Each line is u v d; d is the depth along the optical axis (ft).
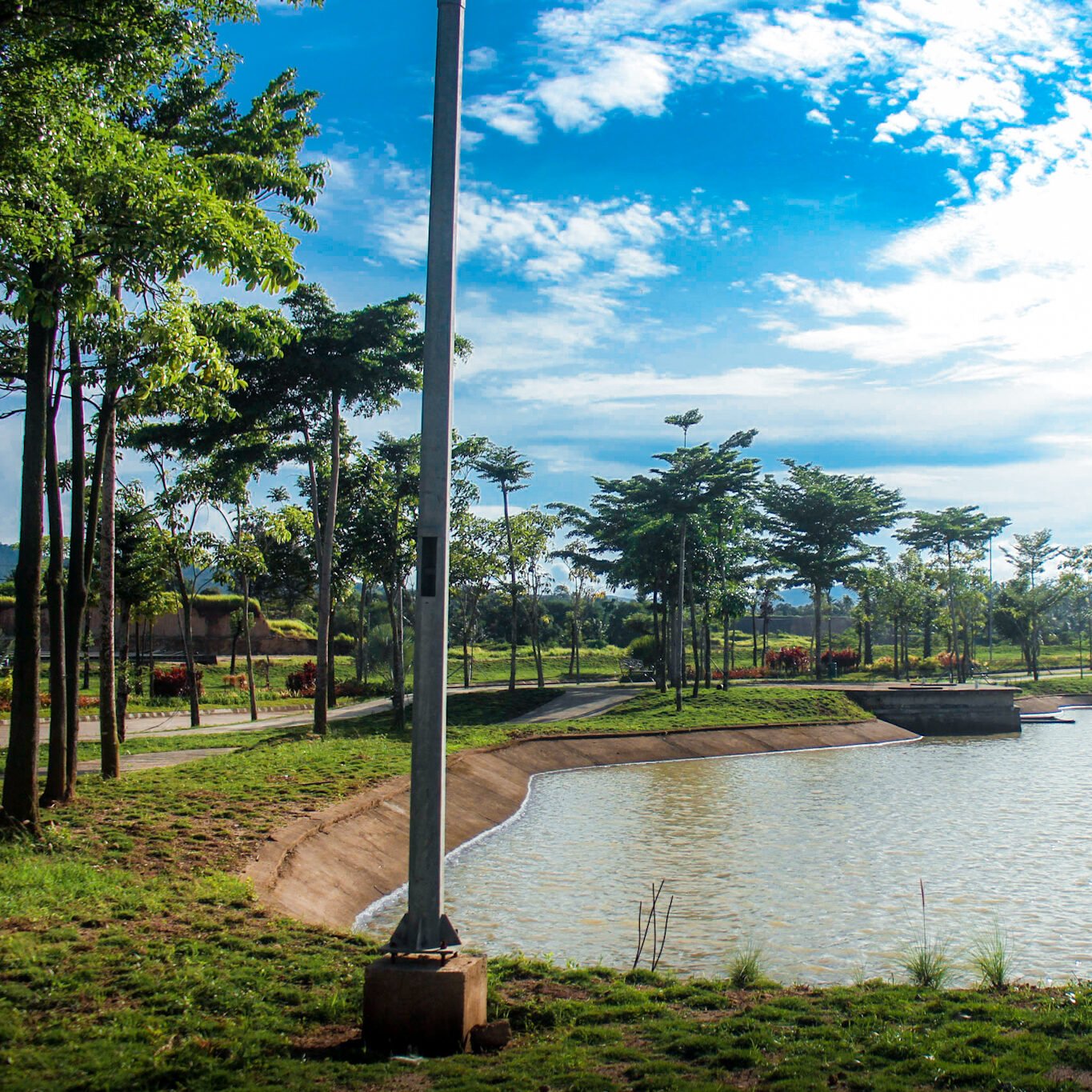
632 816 93.97
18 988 29.43
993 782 119.24
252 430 114.62
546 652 306.96
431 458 27.58
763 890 63.31
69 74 42.34
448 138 28.19
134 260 45.34
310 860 59.62
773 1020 29.22
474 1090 22.57
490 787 102.06
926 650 319.88
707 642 213.46
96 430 69.41
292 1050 25.98
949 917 56.90
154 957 33.96
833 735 168.76
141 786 68.49
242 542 131.64
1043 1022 27.48
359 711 164.96
